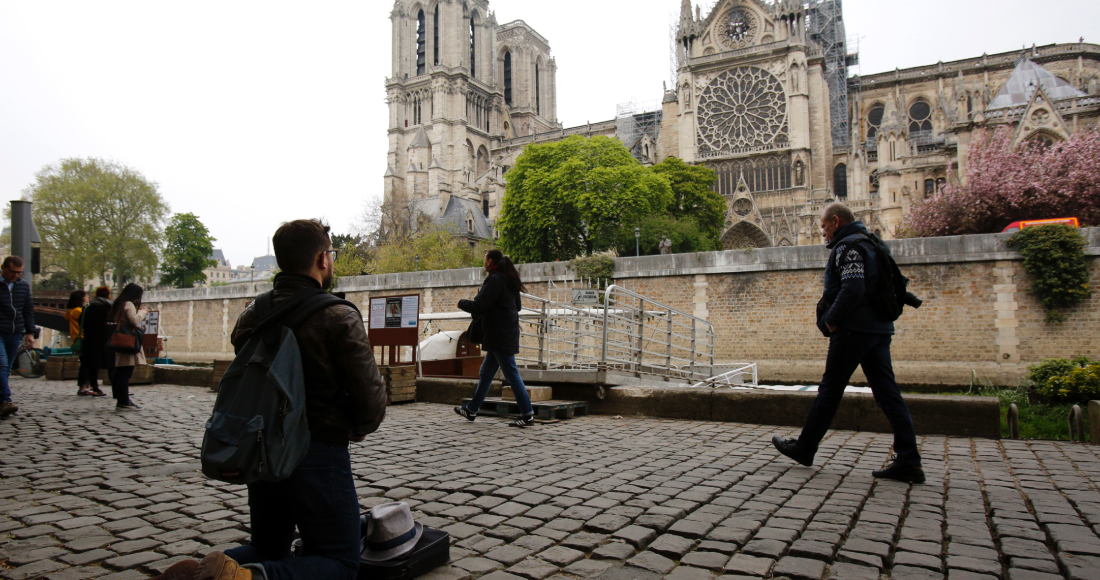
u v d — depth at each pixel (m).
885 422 8.07
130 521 4.50
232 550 2.71
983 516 4.42
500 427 8.66
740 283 23.78
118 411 10.62
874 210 52.19
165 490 5.39
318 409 2.68
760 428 8.51
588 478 5.67
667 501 4.89
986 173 33.97
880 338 5.56
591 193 45.47
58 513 4.71
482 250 57.50
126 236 61.81
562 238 49.25
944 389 20.73
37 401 12.24
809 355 22.55
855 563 3.58
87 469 6.19
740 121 62.97
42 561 3.74
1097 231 19.36
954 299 20.95
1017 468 5.92
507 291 8.53
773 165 61.19
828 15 72.88
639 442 7.50
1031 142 38.69
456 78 91.50
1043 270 19.52
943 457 6.47
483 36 101.50
